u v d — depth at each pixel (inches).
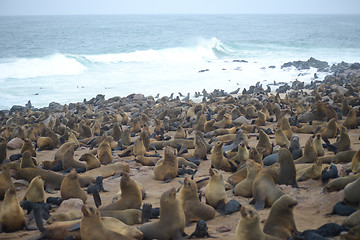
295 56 2647.6
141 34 4446.4
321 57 2588.6
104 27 6058.1
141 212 325.7
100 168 514.3
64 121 1056.2
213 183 353.7
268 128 773.3
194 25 6811.0
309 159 480.1
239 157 510.6
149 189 445.4
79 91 1612.9
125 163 561.0
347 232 244.7
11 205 322.0
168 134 841.5
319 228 262.4
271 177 350.6
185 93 1608.0
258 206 340.2
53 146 768.9
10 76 1815.9
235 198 381.7
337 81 1590.8
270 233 264.2
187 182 331.0
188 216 327.3
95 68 2087.8
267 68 2182.6
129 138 737.0
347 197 311.1
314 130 730.2
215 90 1539.1
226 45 3186.5
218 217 338.0
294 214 319.9
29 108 1318.9
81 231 263.0
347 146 539.8
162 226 281.3
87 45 3161.9
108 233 259.8
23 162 489.7
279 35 4645.7
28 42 3432.6
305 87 1606.8
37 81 1758.1
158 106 1258.6
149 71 2062.0
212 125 808.9
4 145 613.6
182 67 2194.9
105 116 1095.0
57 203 393.1
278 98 1211.9
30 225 331.6
